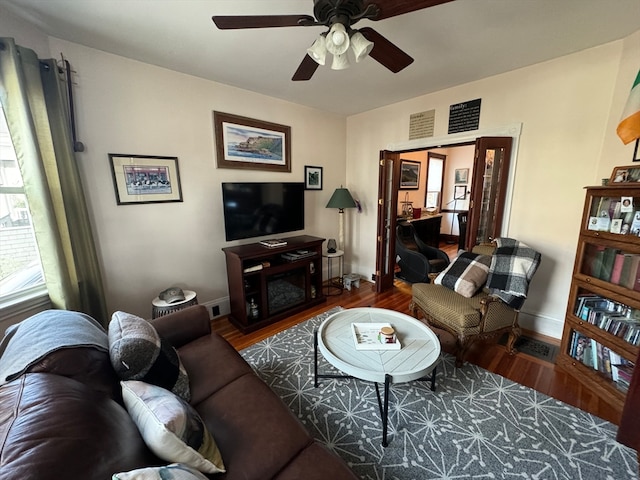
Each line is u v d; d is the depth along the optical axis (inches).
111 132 83.6
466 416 63.7
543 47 81.5
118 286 89.7
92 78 79.0
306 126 137.7
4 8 61.2
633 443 53.9
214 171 108.3
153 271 97.2
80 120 78.0
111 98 82.7
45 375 33.9
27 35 66.4
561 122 89.7
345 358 61.2
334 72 96.9
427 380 76.2
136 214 91.2
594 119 83.8
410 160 220.2
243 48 79.8
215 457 35.4
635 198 63.9
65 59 74.2
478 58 88.2
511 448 55.6
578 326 76.2
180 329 66.0
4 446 22.5
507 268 88.3
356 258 166.4
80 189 76.1
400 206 215.2
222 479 34.1
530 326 104.0
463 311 81.8
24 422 25.2
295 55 84.2
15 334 44.9
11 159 67.1
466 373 79.1
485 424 61.5
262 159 121.5
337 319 80.3
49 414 26.6
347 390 72.9
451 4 61.7
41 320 45.8
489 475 50.5
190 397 48.9
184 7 61.9
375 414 64.9
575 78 85.7
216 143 106.7
